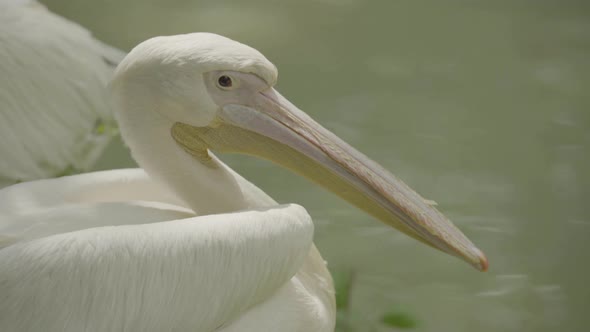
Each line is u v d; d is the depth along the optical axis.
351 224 11.58
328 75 14.81
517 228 11.60
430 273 10.84
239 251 5.96
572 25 16.91
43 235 6.14
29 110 9.20
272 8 16.80
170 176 6.93
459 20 17.05
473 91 14.68
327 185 6.91
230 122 6.70
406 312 9.56
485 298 10.44
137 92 6.66
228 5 16.66
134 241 5.61
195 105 6.57
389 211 6.82
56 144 9.37
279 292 6.63
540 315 10.16
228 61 6.50
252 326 6.38
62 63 9.54
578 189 12.40
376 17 16.94
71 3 16.19
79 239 5.49
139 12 16.03
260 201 7.29
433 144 13.19
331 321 7.20
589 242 11.41
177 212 6.89
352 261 10.87
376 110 13.91
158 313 5.71
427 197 11.96
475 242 11.31
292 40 15.75
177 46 6.54
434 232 6.75
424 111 13.95
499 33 16.55
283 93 14.16
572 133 13.66
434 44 16.06
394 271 10.80
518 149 13.18
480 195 12.16
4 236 6.06
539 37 16.44
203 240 5.84
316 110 13.77
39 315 5.38
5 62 9.09
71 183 7.18
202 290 5.85
